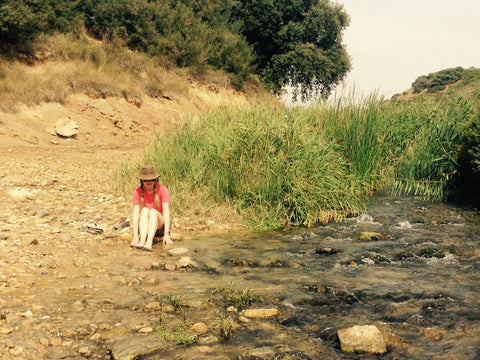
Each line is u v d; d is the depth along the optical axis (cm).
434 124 999
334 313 367
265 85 3416
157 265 489
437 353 298
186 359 292
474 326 337
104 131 1853
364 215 751
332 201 779
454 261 511
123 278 444
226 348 307
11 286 413
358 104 984
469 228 667
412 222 710
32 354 296
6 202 757
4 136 1470
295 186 750
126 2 2564
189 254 542
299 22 3659
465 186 907
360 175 919
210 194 795
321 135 879
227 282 444
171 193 777
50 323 339
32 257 504
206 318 355
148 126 2081
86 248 552
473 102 989
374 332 315
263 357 294
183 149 911
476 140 826
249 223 707
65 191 859
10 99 1655
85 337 323
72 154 1342
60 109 1786
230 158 815
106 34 2477
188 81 2730
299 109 972
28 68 1908
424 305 379
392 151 1023
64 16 2300
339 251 560
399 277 457
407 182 962
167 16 2852
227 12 3609
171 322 347
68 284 427
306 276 464
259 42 3778
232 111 995
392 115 1061
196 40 2906
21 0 1934
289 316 361
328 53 3716
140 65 2450
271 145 792
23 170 997
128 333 329
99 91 2012
